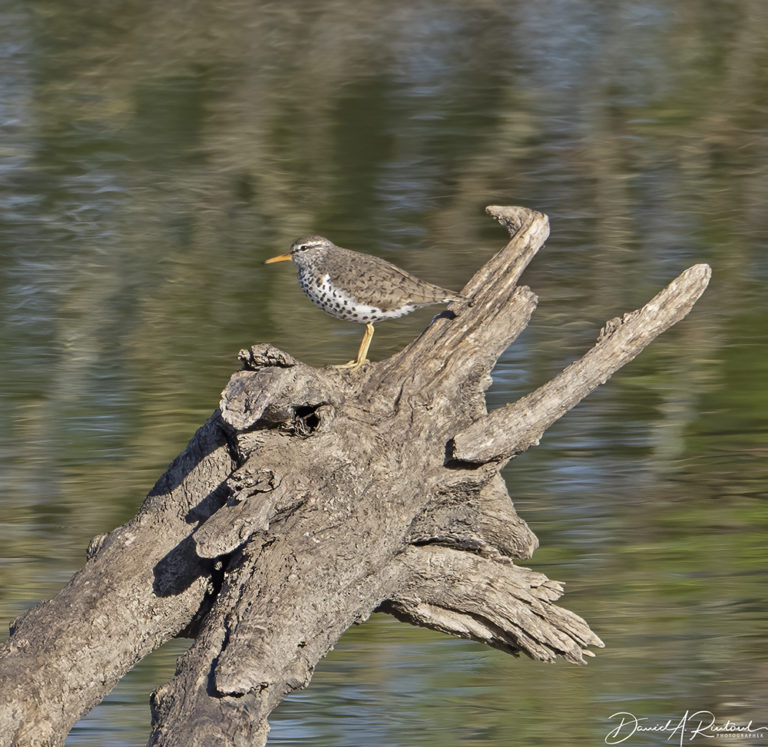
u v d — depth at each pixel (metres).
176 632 9.15
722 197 28.66
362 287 11.70
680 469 15.98
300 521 8.74
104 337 20.70
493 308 10.65
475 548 10.02
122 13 45.44
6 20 44.31
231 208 27.94
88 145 32.34
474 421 10.05
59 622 8.75
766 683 11.68
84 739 11.15
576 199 28.70
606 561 13.75
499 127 34.03
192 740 7.51
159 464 16.09
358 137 33.22
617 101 36.38
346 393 9.90
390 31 43.91
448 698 11.74
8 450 16.30
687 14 45.91
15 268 23.97
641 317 10.38
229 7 46.34
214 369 19.36
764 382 18.70
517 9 46.81
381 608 10.09
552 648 9.95
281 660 8.08
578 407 17.95
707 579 13.34
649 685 11.80
